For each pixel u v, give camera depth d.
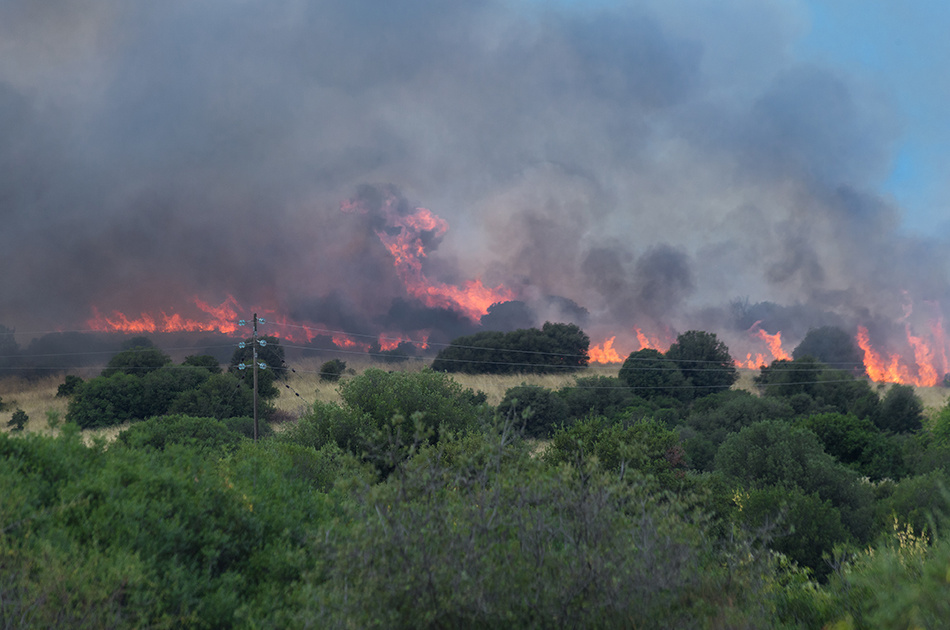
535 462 4.71
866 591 4.45
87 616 3.30
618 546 3.71
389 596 3.29
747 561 4.68
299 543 5.37
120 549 3.99
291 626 3.77
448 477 4.16
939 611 2.72
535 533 3.66
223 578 4.39
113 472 5.12
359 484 4.12
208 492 5.49
